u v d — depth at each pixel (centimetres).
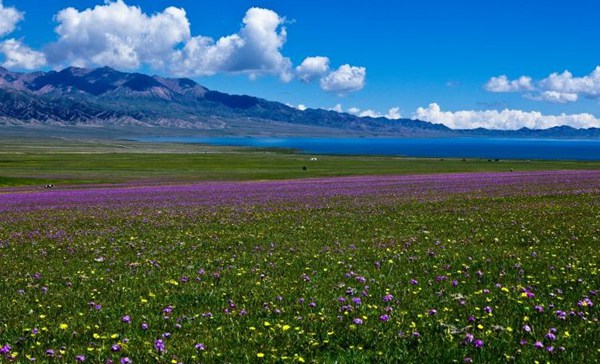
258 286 1443
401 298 1262
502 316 1087
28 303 1312
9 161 16550
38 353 917
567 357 850
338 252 1969
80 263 1889
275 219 3147
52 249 2239
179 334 1027
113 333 1047
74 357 891
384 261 1755
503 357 859
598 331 970
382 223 2825
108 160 18088
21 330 1053
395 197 4544
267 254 1967
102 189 7425
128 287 1473
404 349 912
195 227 2878
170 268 1744
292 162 18038
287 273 1619
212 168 14300
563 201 3650
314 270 1652
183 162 17300
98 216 3609
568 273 1468
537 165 15688
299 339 974
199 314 1162
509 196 4169
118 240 2442
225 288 1420
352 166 15588
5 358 868
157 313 1197
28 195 6297
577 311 1104
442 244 2083
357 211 3469
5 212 4084
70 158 19062
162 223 3103
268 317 1138
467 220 2811
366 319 1080
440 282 1426
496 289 1322
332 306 1211
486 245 2028
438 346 916
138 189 7175
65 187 8169
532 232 2303
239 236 2467
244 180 9662
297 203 4250
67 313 1198
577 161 19088
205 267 1759
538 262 1645
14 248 2273
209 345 959
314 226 2777
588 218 2686
